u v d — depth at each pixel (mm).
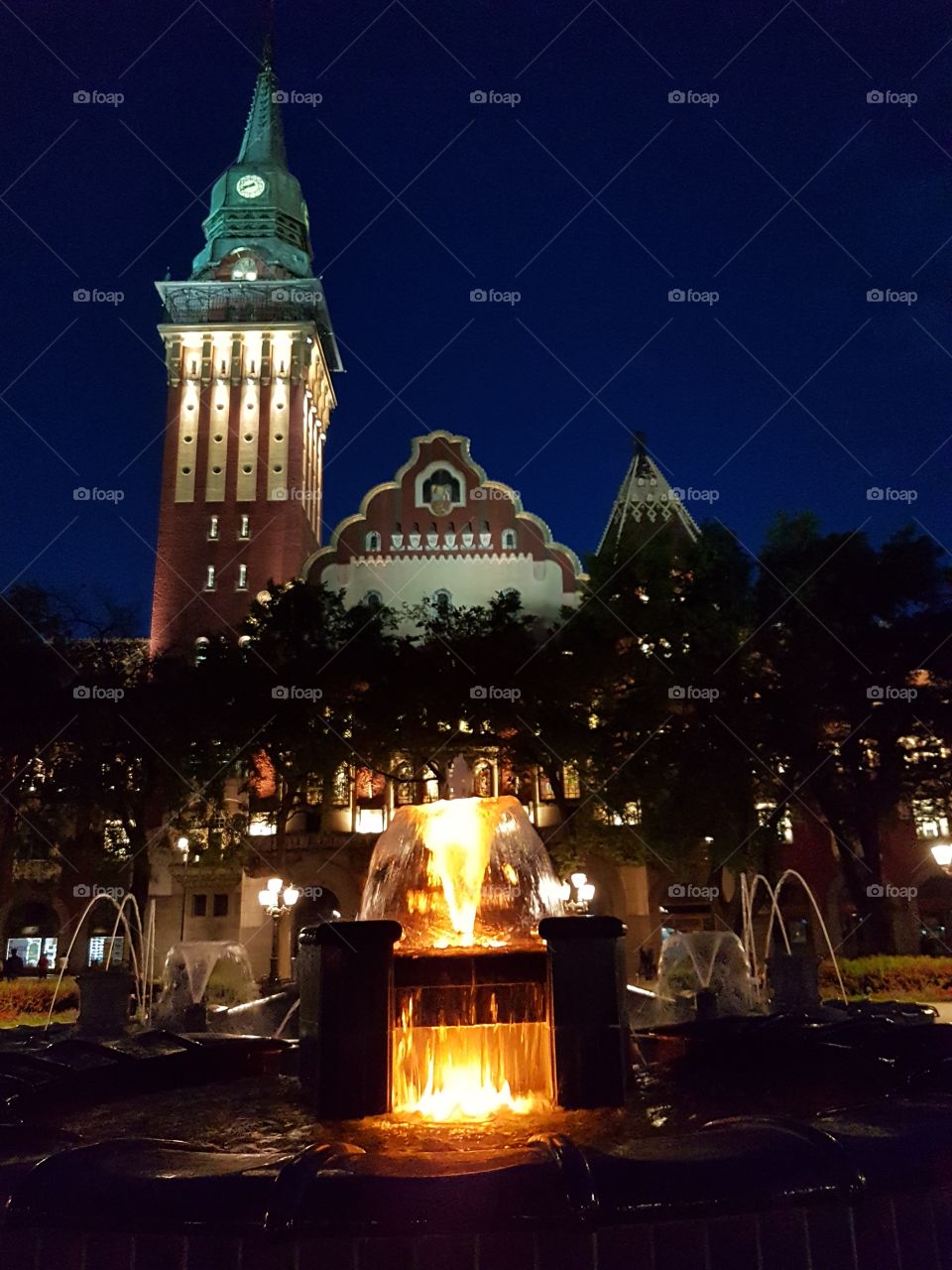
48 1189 5004
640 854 34719
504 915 15359
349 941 8641
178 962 29688
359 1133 7945
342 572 49438
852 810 34125
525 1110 8727
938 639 32656
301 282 55500
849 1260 4836
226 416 53750
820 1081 9562
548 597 48219
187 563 51250
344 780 44812
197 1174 5062
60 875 43906
